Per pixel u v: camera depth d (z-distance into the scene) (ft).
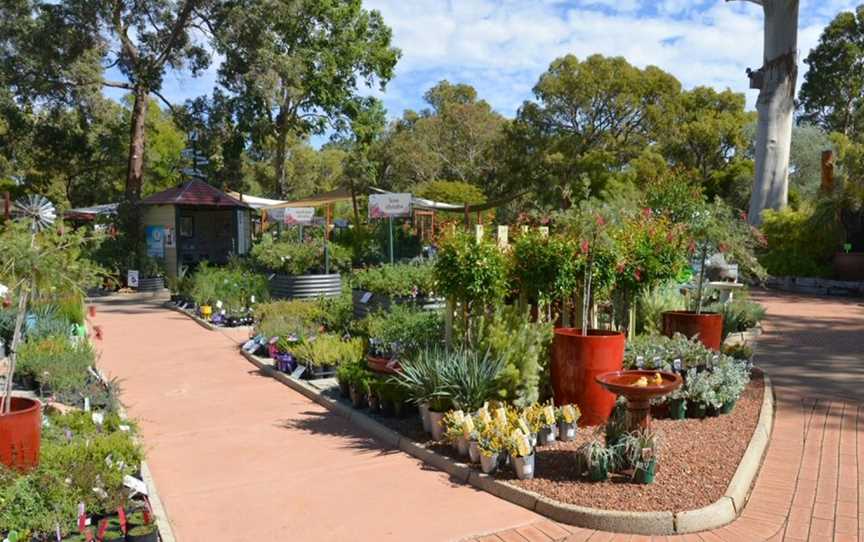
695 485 15.28
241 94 80.23
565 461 16.92
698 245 29.27
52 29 72.64
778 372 27.78
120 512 12.76
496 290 20.34
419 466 17.81
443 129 160.25
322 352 28.02
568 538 13.47
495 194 131.95
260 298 47.11
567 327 22.90
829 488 15.81
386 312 31.27
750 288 64.13
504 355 19.39
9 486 12.87
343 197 72.38
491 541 13.39
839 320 42.96
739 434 18.95
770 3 71.51
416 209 74.74
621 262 21.56
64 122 87.97
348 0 103.65
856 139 140.97
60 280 16.08
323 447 19.65
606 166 117.39
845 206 62.90
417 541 13.43
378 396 22.04
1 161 122.01
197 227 73.67
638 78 123.75
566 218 21.09
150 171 139.33
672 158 131.54
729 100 131.34
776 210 73.10
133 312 52.70
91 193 133.90
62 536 12.47
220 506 15.39
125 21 80.43
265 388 27.37
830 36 144.87
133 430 19.16
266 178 155.22
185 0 79.10
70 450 15.21
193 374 30.07
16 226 16.34
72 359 25.91
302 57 93.20
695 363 22.74
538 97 128.16
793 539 13.30
